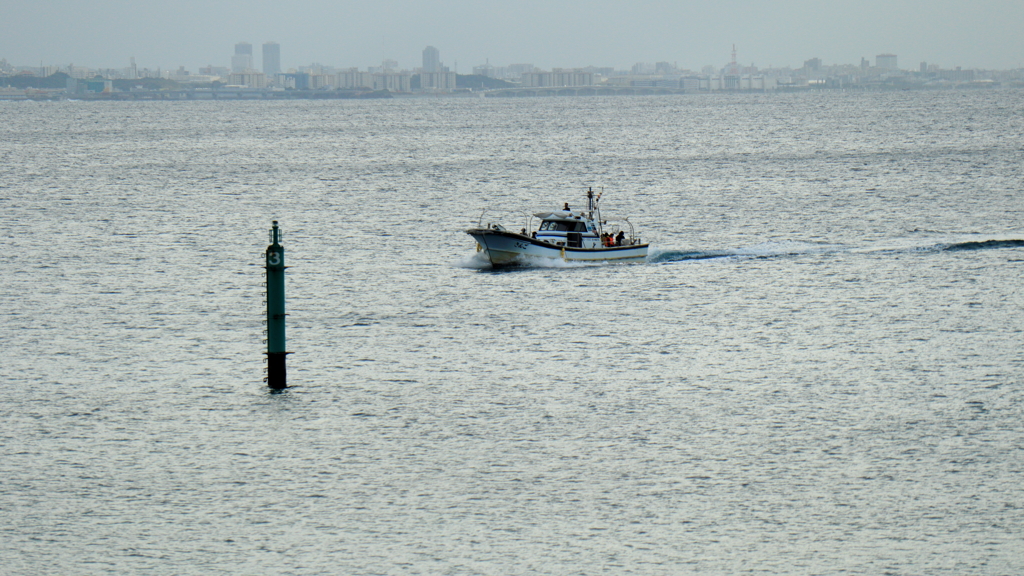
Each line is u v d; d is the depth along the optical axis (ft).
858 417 544.62
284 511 450.71
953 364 630.74
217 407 565.12
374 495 463.42
